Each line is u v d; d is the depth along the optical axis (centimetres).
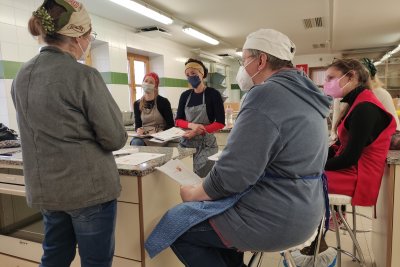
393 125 157
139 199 138
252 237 102
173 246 115
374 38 722
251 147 94
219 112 251
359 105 154
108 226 115
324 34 668
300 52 934
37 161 106
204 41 676
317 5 466
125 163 151
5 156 172
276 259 216
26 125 107
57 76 101
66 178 104
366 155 157
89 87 105
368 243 238
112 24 502
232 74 1018
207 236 110
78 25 109
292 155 98
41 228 175
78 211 109
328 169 159
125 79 535
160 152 185
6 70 333
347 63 175
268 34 110
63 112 101
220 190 103
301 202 102
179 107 273
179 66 710
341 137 169
